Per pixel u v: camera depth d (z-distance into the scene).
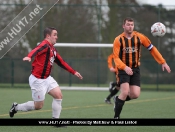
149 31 69.38
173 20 68.06
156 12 68.38
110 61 42.56
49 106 39.09
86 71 66.25
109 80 65.75
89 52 68.88
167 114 33.97
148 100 46.53
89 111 35.62
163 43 69.44
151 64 65.00
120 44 27.62
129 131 25.12
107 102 42.12
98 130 25.34
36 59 25.64
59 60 26.44
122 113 34.47
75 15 68.75
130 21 27.33
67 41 69.00
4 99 46.81
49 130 25.12
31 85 25.88
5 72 66.38
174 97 51.09
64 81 66.75
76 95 53.59
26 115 32.28
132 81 28.16
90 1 79.38
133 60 27.97
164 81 64.81
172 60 65.31
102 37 70.50
